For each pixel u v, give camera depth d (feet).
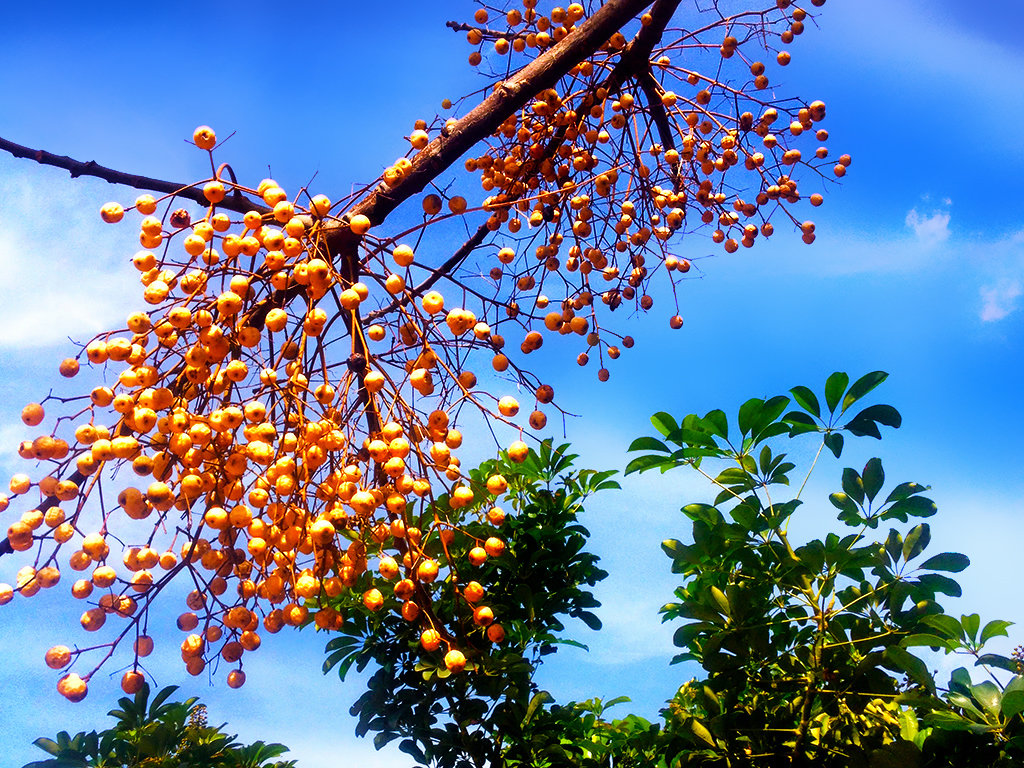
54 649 2.10
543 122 3.11
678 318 3.36
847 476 2.53
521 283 3.12
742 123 3.30
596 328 3.20
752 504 2.51
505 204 2.66
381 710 2.77
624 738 3.11
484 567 3.06
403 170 2.54
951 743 2.16
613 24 2.82
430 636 2.32
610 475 3.30
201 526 2.17
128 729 2.70
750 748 2.43
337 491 2.25
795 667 2.45
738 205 3.41
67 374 2.26
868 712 2.42
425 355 2.36
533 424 2.46
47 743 2.58
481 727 2.75
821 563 2.41
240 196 2.38
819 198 3.38
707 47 3.24
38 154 2.27
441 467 2.34
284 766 2.78
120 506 2.17
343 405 2.36
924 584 2.41
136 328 2.18
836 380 2.56
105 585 2.12
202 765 2.59
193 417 2.23
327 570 2.30
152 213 2.28
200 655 2.22
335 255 2.45
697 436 2.57
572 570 3.22
